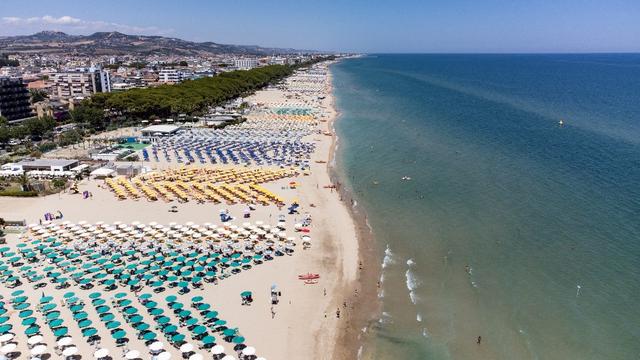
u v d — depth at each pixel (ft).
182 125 559.38
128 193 322.34
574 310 184.03
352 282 208.64
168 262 220.02
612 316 179.73
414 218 278.87
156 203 304.09
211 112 653.71
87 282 200.95
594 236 245.45
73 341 163.32
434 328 176.65
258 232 250.16
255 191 322.14
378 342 168.96
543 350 162.61
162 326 172.04
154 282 201.67
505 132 515.50
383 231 261.44
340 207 299.38
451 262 224.53
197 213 285.64
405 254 234.17
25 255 226.79
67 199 312.91
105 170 361.92
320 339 169.89
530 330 173.37
